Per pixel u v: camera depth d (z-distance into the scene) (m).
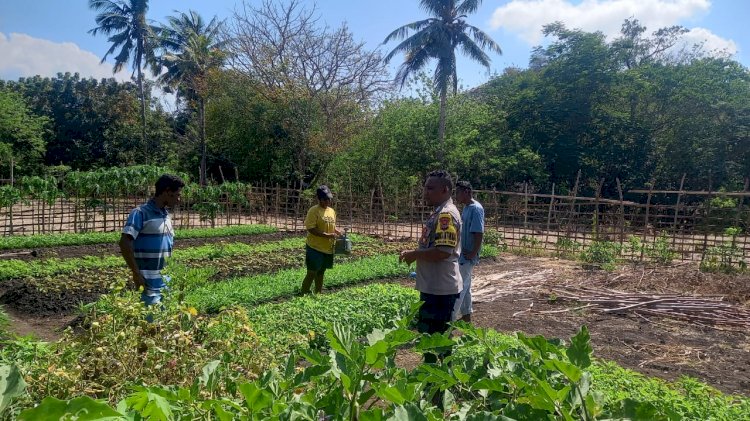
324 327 7.00
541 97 31.44
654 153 31.25
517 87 34.19
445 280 5.20
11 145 38.81
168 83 44.12
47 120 43.72
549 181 32.31
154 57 42.69
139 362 3.39
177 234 18.44
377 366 1.63
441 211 5.14
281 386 1.88
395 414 1.38
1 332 5.10
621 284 12.13
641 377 5.86
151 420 1.56
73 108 47.66
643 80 29.84
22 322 8.58
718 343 8.12
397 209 22.27
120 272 11.77
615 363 6.50
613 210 22.19
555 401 1.51
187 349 3.53
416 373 2.00
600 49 30.14
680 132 30.38
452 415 1.77
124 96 47.75
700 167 29.91
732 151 29.58
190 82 38.09
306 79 32.03
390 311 8.11
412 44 29.45
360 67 32.44
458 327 2.17
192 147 40.50
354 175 30.95
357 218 23.83
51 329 8.25
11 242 15.45
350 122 33.09
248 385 1.55
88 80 48.50
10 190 17.62
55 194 18.50
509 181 30.59
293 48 31.78
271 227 21.70
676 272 13.12
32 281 10.41
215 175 40.25
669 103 30.44
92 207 19.83
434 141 30.45
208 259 14.26
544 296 10.95
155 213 5.62
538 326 8.88
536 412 1.57
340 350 1.67
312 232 9.41
